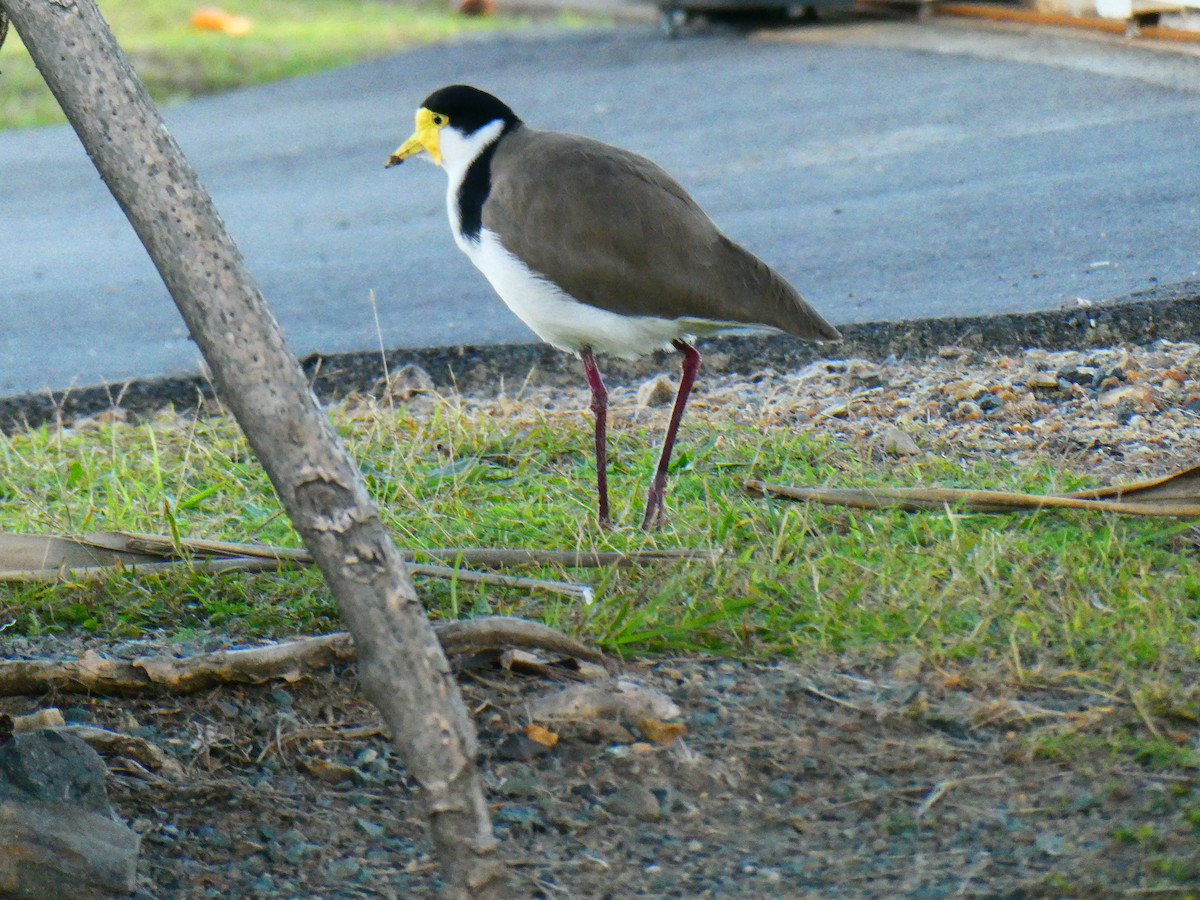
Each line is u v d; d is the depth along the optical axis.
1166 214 14.97
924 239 15.27
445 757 5.39
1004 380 11.25
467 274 16.42
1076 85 21.09
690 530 8.93
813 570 8.00
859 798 6.61
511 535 9.23
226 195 21.45
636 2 35.56
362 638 5.39
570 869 6.34
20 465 11.16
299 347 14.15
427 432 11.04
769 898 6.06
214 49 32.09
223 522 9.84
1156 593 7.65
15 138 27.02
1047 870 6.01
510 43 31.00
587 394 12.35
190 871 6.50
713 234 8.76
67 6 5.52
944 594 7.78
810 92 23.00
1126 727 6.80
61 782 6.56
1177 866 5.89
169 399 13.19
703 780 6.81
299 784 7.08
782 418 10.97
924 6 27.55
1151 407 10.57
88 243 19.66
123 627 8.49
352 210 20.05
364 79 29.31
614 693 7.22
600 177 8.71
